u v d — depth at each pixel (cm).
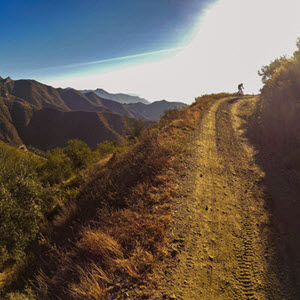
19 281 503
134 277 299
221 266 307
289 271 280
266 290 259
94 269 344
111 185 701
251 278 281
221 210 445
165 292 271
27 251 609
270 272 285
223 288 271
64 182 1222
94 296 283
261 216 411
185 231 385
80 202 747
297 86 838
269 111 927
